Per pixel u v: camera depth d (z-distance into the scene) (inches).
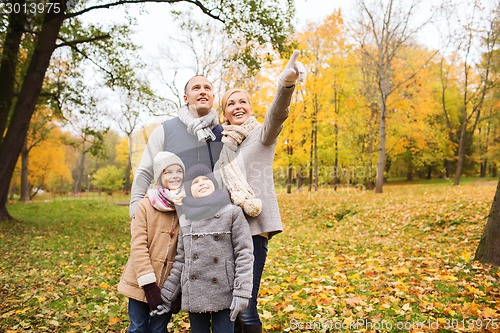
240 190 105.3
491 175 1589.6
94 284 221.5
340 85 885.8
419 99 1002.7
